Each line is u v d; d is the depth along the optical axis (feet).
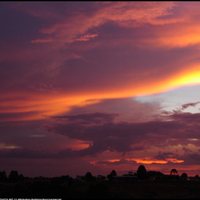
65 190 453.99
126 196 439.22
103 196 403.75
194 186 567.18
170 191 504.84
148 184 574.97
